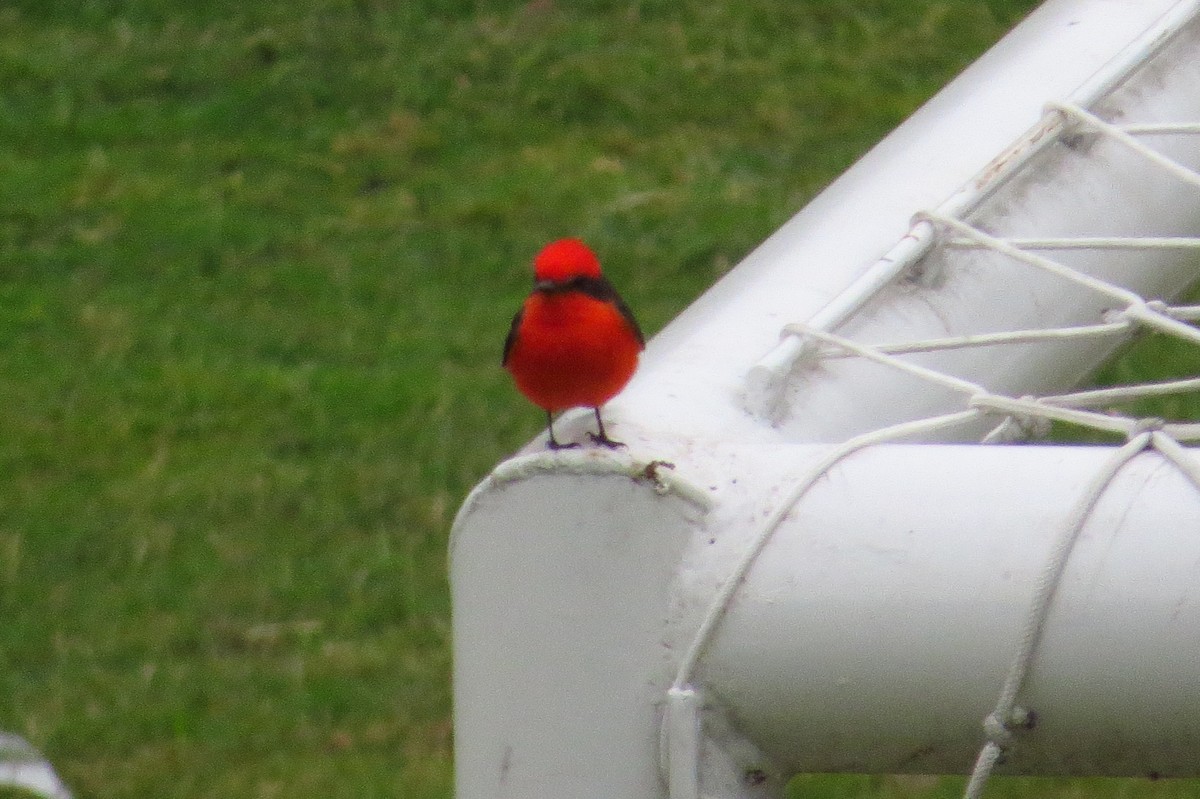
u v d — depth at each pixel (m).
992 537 4.61
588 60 21.20
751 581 4.76
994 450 4.81
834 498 4.79
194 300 17.41
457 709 5.18
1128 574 4.47
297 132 20.23
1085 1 8.56
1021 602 4.55
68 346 16.64
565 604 4.94
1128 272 7.48
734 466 4.93
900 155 7.36
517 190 19.00
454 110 20.48
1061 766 4.73
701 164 19.36
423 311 17.11
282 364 16.36
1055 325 7.04
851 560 4.70
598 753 4.97
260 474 14.78
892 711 4.74
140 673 12.76
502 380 15.94
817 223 6.89
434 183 19.27
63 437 15.30
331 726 12.27
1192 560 4.43
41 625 13.26
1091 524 4.53
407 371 16.12
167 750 12.03
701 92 20.64
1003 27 21.78
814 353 6.00
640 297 17.03
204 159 19.77
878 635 4.68
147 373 16.22
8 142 20.19
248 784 11.66
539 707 5.02
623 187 18.92
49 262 18.02
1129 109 7.72
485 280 17.59
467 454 14.95
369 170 19.55
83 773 11.81
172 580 13.67
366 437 15.20
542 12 22.14
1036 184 7.23
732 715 4.84
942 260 6.66
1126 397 6.36
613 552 4.88
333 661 12.84
